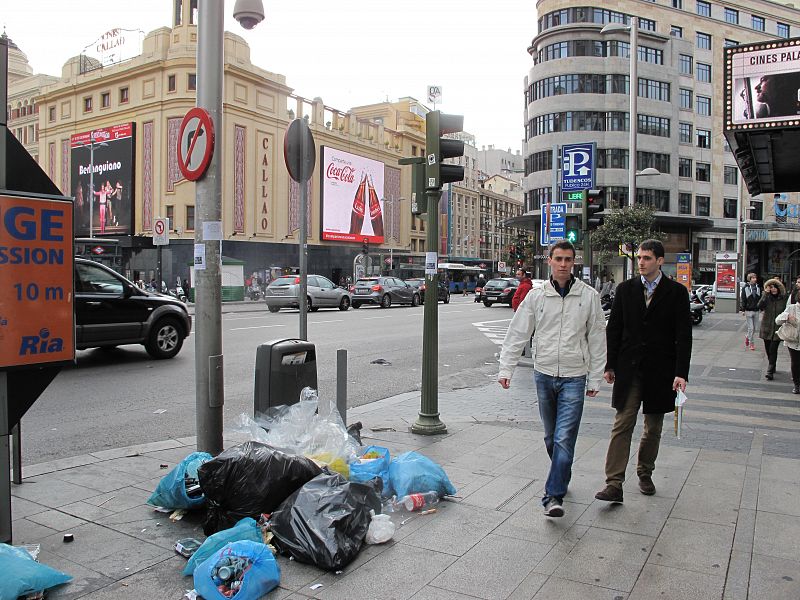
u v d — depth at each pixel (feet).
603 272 155.84
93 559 11.78
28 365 11.73
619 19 175.52
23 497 14.90
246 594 10.16
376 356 42.29
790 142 40.40
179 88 137.69
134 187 143.13
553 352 14.35
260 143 147.54
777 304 34.88
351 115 180.86
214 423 16.66
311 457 14.38
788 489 16.02
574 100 169.68
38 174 12.04
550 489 13.93
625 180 171.01
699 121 190.80
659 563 11.81
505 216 367.04
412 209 21.75
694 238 190.39
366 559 11.84
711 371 38.37
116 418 24.09
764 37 204.33
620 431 14.88
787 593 10.70
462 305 110.11
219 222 16.57
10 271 11.47
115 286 36.37
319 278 87.81
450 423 23.20
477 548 12.40
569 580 11.14
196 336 16.65
